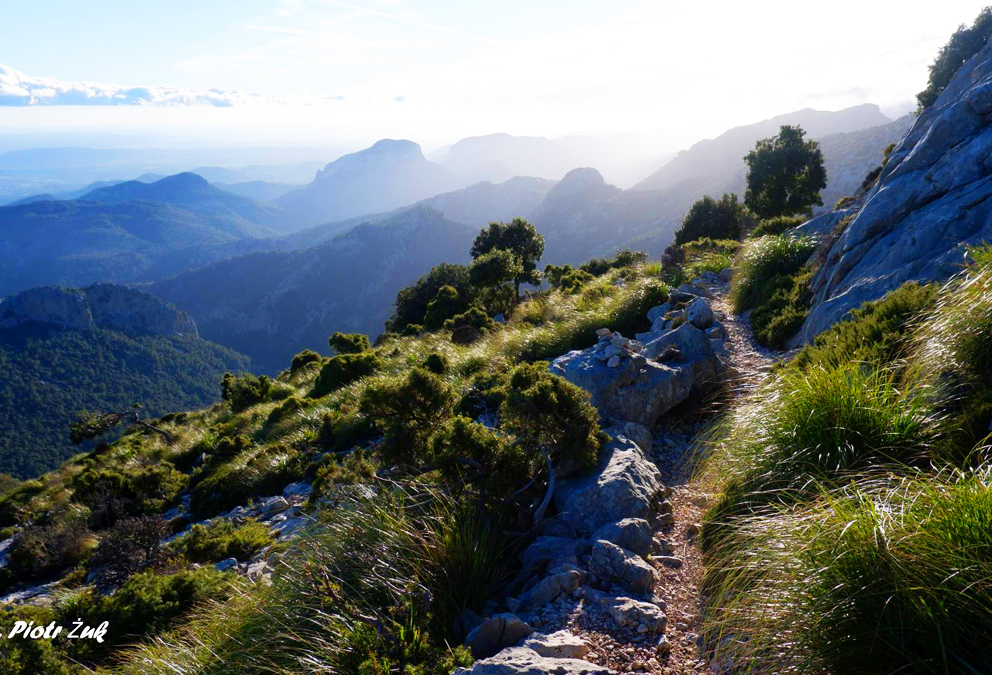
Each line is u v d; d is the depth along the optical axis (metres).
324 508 5.90
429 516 5.18
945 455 4.21
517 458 5.81
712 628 3.77
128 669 5.45
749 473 5.20
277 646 4.25
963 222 9.19
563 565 4.84
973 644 2.59
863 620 2.85
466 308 36.78
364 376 23.70
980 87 11.14
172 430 34.59
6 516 26.16
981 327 5.06
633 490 5.71
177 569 9.51
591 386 8.30
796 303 13.11
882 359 6.16
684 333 9.65
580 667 3.34
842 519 3.24
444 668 3.56
